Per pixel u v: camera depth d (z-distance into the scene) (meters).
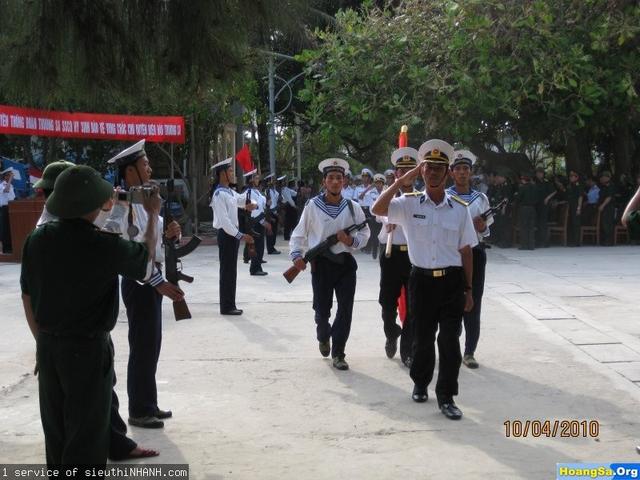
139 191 4.70
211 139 23.84
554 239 20.33
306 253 7.53
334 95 18.47
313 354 8.06
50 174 4.56
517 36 17.03
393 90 17.97
